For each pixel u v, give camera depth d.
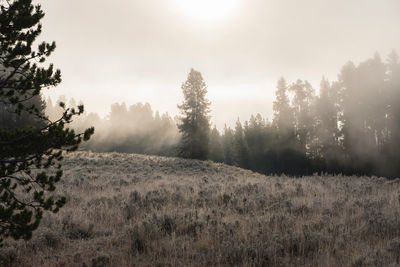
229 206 8.87
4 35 5.19
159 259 5.28
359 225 6.64
